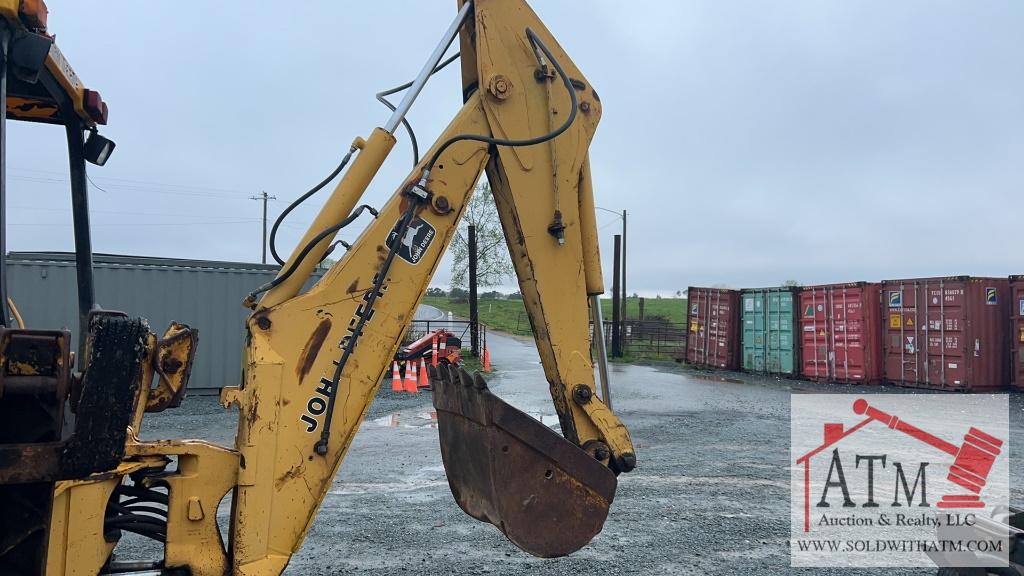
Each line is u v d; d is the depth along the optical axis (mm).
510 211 3500
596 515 3195
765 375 19797
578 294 3463
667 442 8922
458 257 35188
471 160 3342
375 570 4363
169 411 11266
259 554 2838
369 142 3248
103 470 2322
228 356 13703
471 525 5289
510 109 3420
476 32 3414
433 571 4363
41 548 2297
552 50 3502
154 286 13320
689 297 23781
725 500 6051
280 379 2936
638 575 4348
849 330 17188
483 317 57000
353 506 5781
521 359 25516
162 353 2922
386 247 3170
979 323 15125
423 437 9141
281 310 3008
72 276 12766
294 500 2918
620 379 18406
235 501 2869
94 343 2322
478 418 3275
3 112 2443
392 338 3154
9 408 2281
